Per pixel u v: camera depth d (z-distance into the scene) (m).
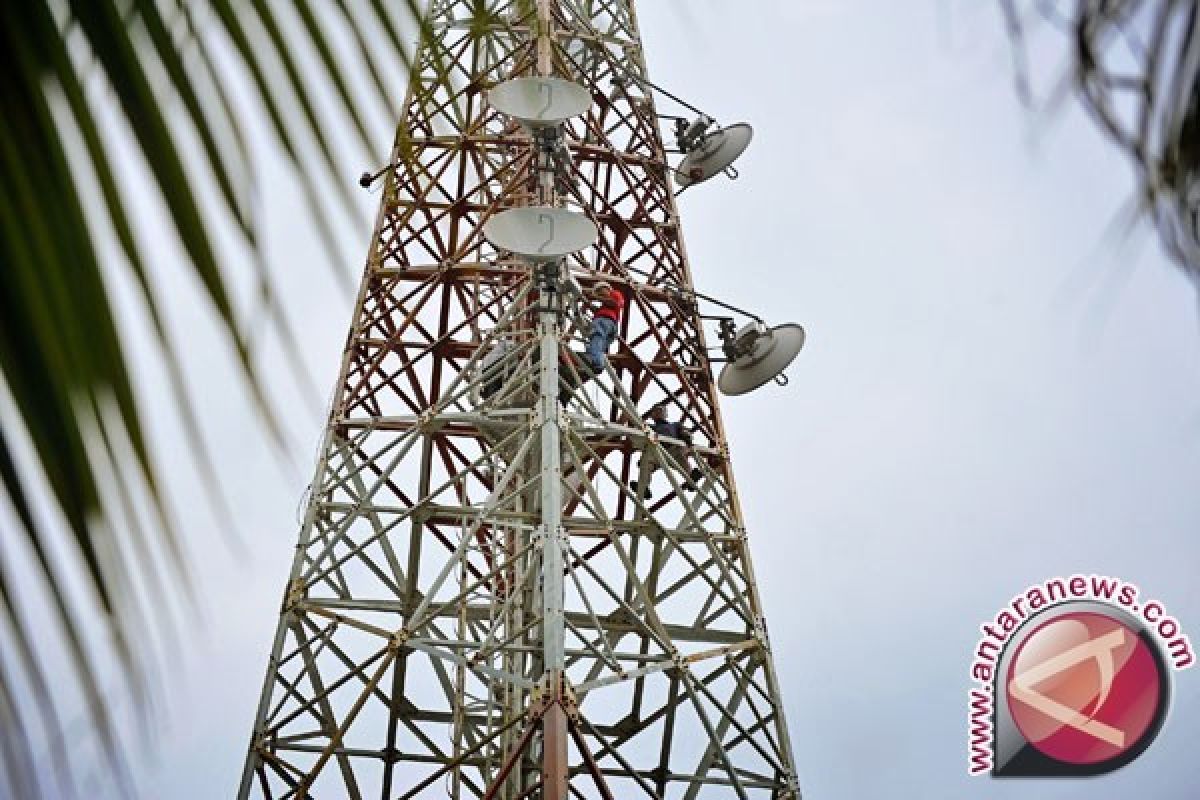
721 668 28.14
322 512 29.03
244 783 25.41
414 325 31.86
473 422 29.05
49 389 2.58
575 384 29.70
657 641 26.41
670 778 27.19
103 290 2.62
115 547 2.49
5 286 2.65
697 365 33.19
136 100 2.82
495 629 26.97
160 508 2.52
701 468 30.88
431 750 27.19
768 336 32.78
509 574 30.16
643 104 38.34
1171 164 2.85
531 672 28.06
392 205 33.78
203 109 2.83
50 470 2.54
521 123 32.09
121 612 2.46
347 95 3.00
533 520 28.08
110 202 2.67
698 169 37.66
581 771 23.58
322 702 27.31
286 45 2.92
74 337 2.61
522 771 25.39
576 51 37.97
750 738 27.12
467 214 34.12
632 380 33.41
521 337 31.30
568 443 27.61
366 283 32.84
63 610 2.43
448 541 29.05
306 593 28.03
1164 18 2.86
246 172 2.78
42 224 2.67
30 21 2.81
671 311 33.88
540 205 30.48
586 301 32.09
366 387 31.06
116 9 2.86
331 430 29.80
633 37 39.69
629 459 31.50
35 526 2.50
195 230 2.74
